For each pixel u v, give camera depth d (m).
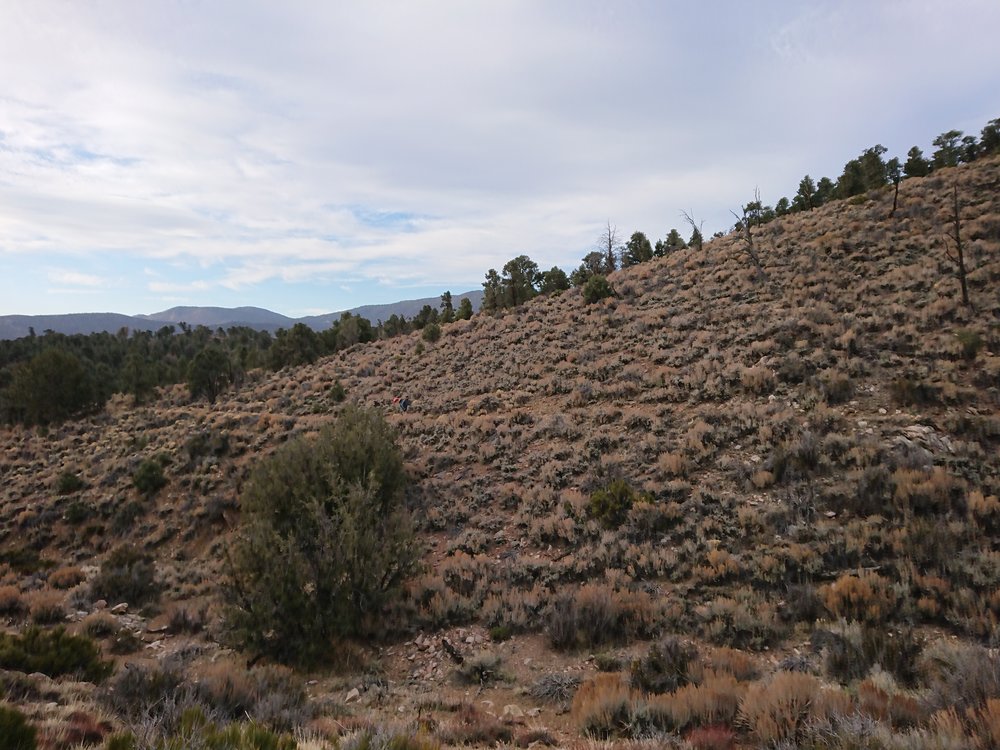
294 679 7.96
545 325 35.28
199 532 18.78
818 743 4.37
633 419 18.23
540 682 7.94
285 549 10.52
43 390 45.34
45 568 18.06
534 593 10.90
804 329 20.86
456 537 14.28
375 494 13.12
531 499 15.04
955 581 8.39
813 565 9.65
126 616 12.92
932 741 3.97
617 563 11.50
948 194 30.39
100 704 5.89
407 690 8.33
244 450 24.28
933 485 10.56
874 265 25.09
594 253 52.56
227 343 109.88
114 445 29.55
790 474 12.78
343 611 10.07
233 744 4.18
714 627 8.58
